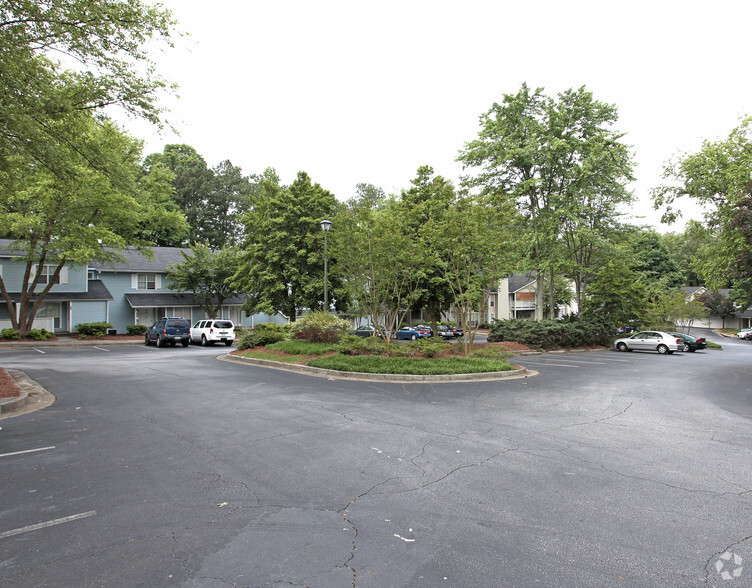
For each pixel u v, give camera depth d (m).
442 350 16.92
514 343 26.31
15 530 3.99
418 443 6.68
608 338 30.12
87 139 12.55
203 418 8.17
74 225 24.64
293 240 29.59
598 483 5.16
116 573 3.32
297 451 6.27
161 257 40.94
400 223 18.50
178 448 6.39
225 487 5.00
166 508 4.45
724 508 4.49
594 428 7.67
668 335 26.92
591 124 28.12
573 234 29.45
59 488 4.95
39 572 3.33
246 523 4.14
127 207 26.78
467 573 3.34
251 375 13.98
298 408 9.06
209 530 4.00
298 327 21.75
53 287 33.31
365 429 7.46
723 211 21.77
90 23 9.27
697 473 5.49
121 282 37.38
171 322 27.14
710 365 19.25
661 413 8.95
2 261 31.62
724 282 23.25
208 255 37.38
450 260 20.00
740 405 9.89
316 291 29.50
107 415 8.40
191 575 3.30
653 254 65.31
